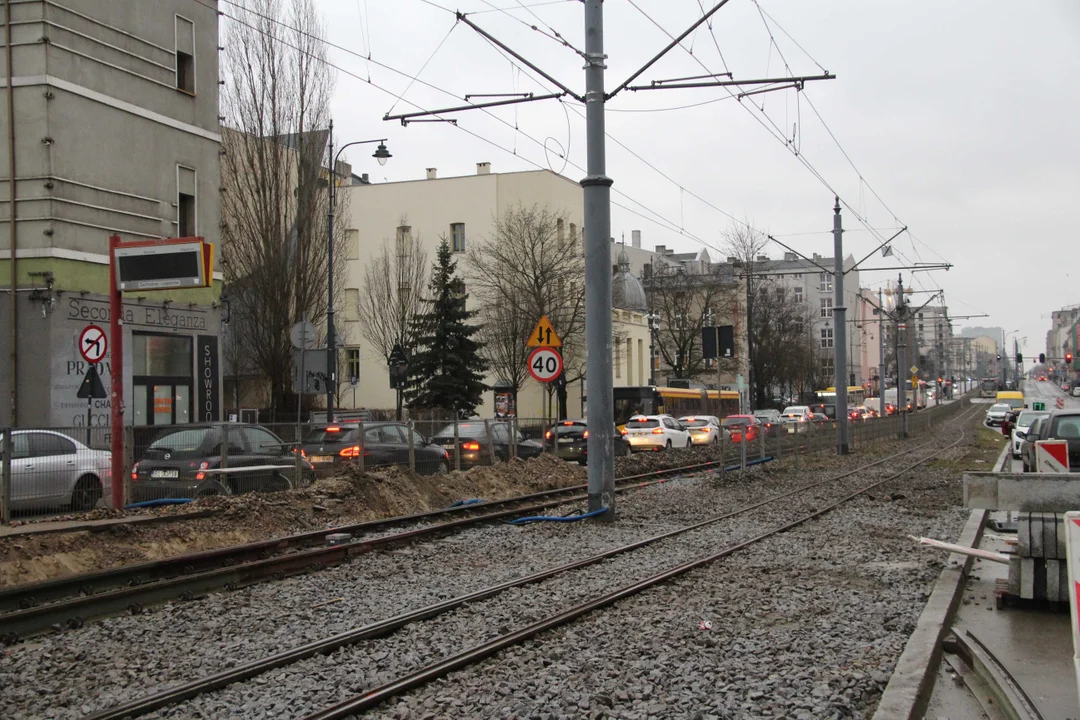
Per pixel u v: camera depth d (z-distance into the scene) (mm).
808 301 122000
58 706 6559
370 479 18516
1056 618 8945
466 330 47844
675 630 8539
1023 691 6457
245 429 17469
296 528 15594
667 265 92375
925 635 7910
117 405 14625
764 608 9500
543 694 6625
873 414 76438
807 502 20484
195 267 14492
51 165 23531
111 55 25406
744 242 69500
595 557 12750
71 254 23922
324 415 39625
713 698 6484
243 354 43500
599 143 16875
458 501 20531
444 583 11281
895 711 5941
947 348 152500
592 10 16781
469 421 24219
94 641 8414
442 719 6121
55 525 12438
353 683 6863
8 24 23422
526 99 16984
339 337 43281
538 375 17766
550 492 22609
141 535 12891
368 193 61875
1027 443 22594
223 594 10625
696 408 60250
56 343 23453
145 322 26219
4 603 9508
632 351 69250
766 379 75750
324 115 37531
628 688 6715
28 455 13797
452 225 60531
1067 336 170125
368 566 12570
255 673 7152
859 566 12086
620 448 32875
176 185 27531
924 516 17703
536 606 9602
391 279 55219
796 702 6320
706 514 18625
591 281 17188
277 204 36438
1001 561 10430
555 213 53219
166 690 6711
